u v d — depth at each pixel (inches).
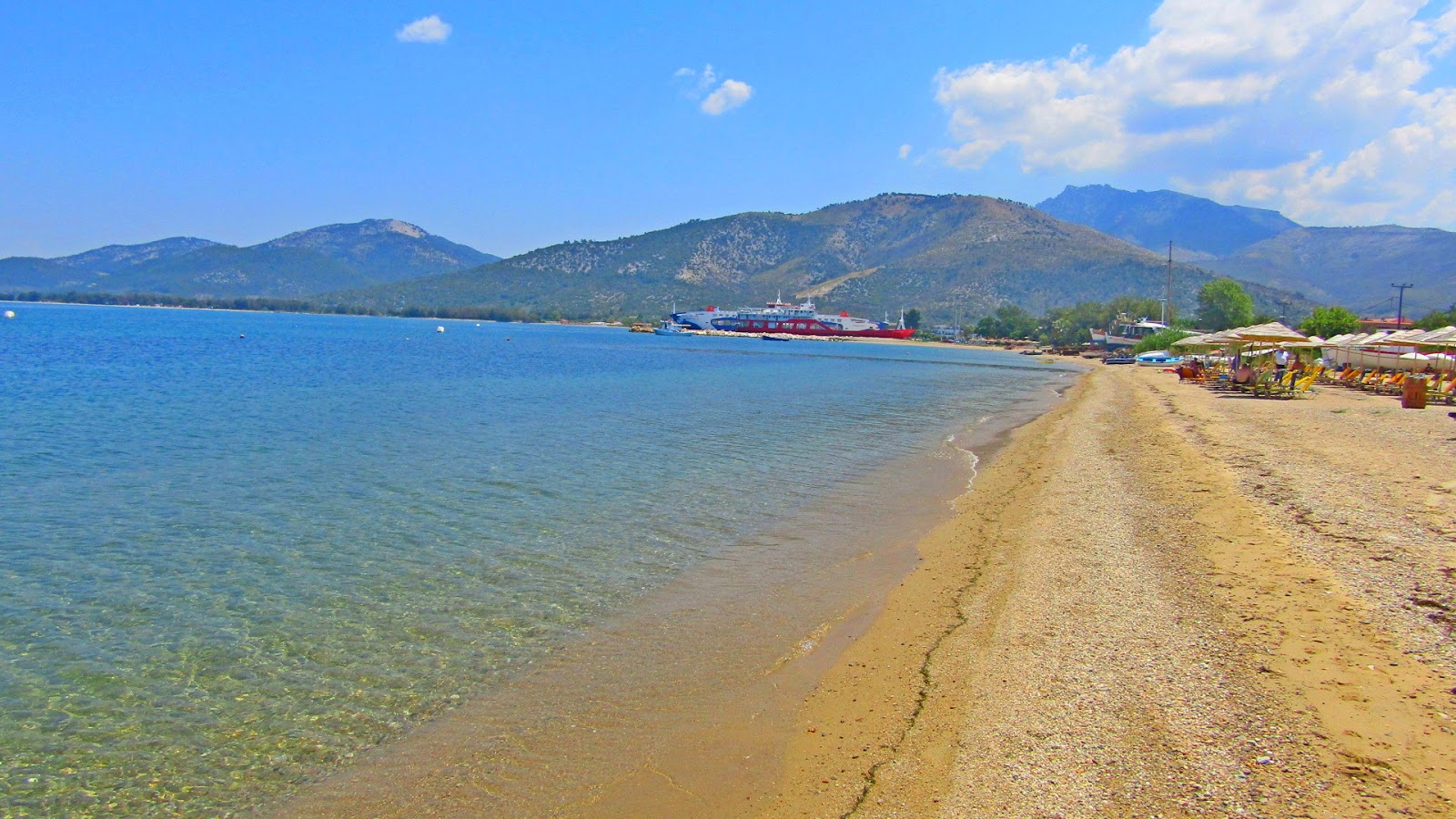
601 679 343.0
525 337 6279.5
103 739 298.5
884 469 853.2
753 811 245.8
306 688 336.8
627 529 590.6
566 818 246.8
